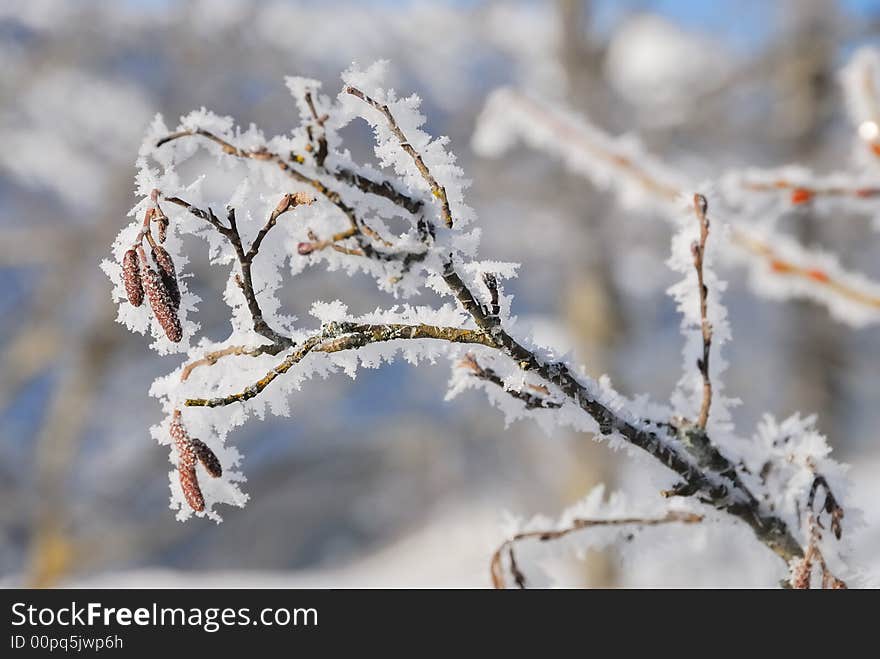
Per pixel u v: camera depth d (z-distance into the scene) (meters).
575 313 9.45
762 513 1.29
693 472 1.25
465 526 10.53
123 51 11.12
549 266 10.17
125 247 1.08
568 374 1.18
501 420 10.59
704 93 8.58
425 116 1.06
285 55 10.51
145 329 1.10
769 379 10.04
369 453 12.55
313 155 0.98
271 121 10.08
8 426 10.23
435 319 1.15
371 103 1.03
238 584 8.93
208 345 1.13
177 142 1.02
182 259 1.10
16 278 11.44
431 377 10.77
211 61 10.36
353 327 1.11
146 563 10.60
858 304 1.97
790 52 8.20
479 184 9.33
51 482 8.99
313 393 10.98
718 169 8.78
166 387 1.13
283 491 12.01
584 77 9.02
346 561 10.79
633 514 1.47
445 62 11.73
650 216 8.98
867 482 8.41
